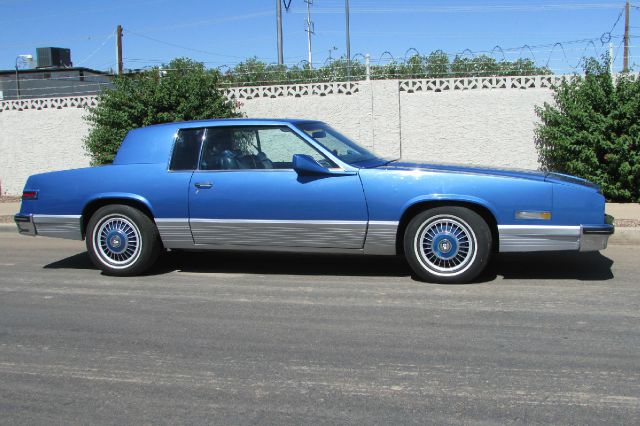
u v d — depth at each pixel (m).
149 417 3.63
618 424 3.42
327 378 4.11
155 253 7.04
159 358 4.54
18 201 14.00
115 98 12.45
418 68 13.05
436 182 6.19
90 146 12.79
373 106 12.49
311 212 6.42
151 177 6.86
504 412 3.58
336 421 3.52
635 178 10.84
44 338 5.02
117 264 7.09
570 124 11.14
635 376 4.05
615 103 10.95
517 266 7.17
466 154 12.23
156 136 7.02
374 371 4.21
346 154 6.76
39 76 25.06
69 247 9.35
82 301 6.10
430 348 4.61
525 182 6.07
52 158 14.53
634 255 7.74
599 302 5.70
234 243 6.73
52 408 3.78
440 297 5.95
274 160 6.78
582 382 3.97
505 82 12.02
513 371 4.16
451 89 12.20
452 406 3.67
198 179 6.71
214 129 6.89
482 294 6.02
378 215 6.29
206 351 4.66
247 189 6.55
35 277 7.20
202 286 6.61
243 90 13.12
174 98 12.30
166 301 6.04
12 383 4.16
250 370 4.28
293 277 6.93
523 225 6.08
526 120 11.90
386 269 7.19
